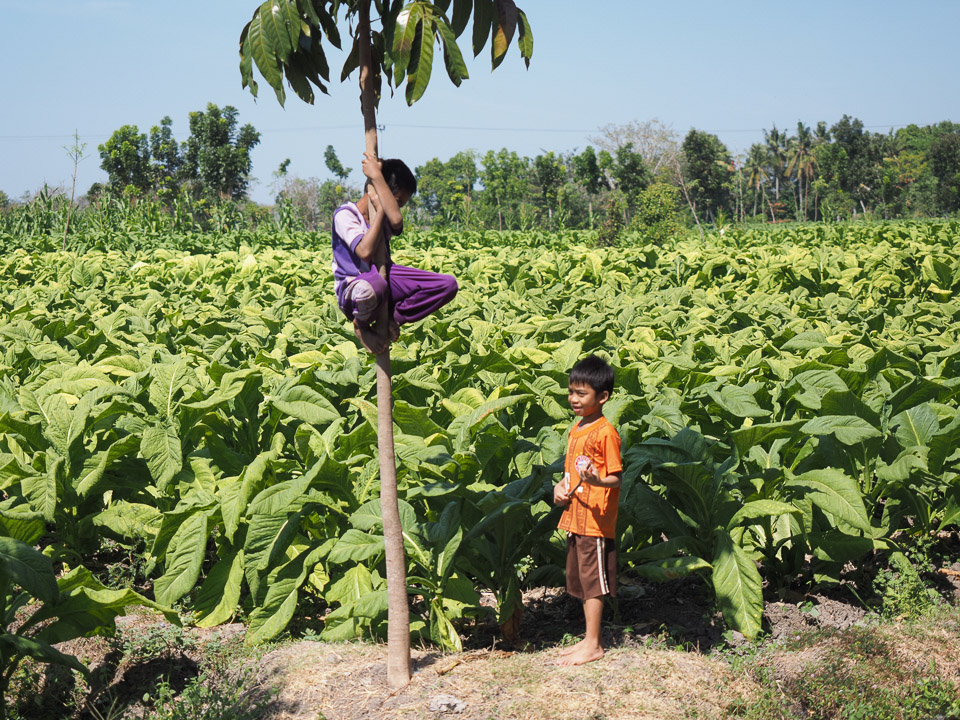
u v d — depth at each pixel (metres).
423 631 5.03
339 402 7.07
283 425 6.71
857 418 5.51
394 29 3.89
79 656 4.93
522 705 4.13
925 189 113.31
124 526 5.86
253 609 5.40
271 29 4.02
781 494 5.85
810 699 4.51
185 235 33.06
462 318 11.17
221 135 72.12
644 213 33.56
